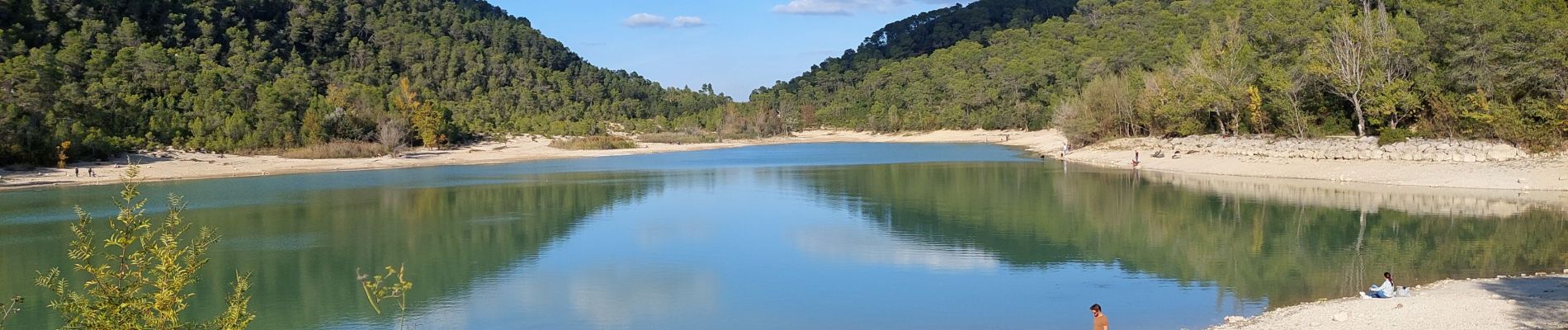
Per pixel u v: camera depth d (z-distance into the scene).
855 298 29.44
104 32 153.88
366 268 35.72
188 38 174.62
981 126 188.00
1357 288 28.42
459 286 32.09
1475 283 26.73
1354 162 66.62
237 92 126.00
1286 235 40.25
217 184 74.88
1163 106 92.75
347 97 137.50
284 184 74.88
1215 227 43.47
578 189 69.94
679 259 37.00
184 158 97.88
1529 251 34.16
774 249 39.16
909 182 73.31
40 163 83.88
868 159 109.38
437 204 58.91
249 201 60.56
